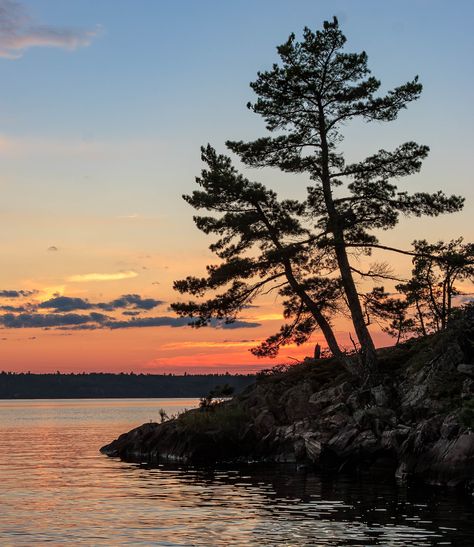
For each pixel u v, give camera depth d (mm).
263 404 45844
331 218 44000
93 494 28719
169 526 21047
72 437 80000
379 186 44312
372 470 34938
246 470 37219
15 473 38188
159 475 35438
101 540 19188
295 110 45844
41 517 23078
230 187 44875
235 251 46562
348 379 44344
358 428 37031
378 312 44938
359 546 17766
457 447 29422
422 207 44281
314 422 40969
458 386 36719
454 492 27406
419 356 43031
